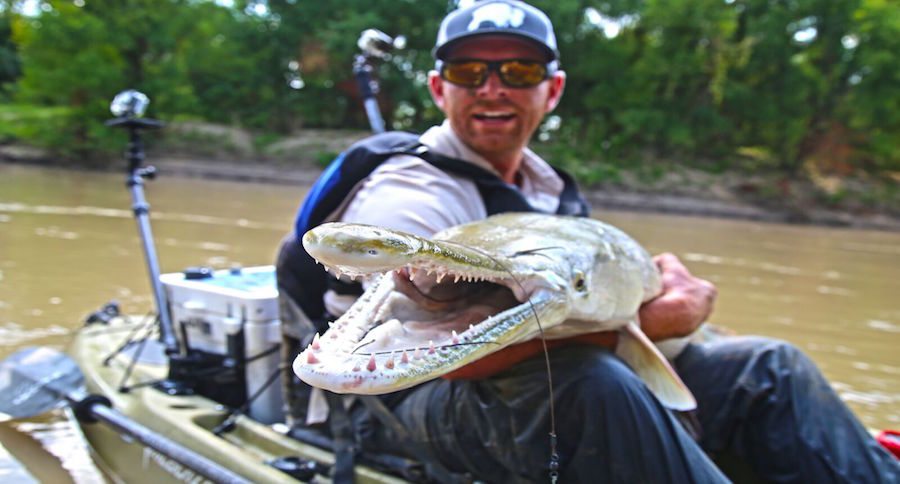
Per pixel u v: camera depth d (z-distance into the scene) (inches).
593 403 73.7
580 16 1094.4
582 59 1096.2
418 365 59.4
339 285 94.8
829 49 1069.8
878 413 183.3
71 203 504.7
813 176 999.0
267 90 1172.5
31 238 351.9
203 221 448.8
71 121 966.4
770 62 1061.8
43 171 832.3
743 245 531.8
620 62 1080.2
